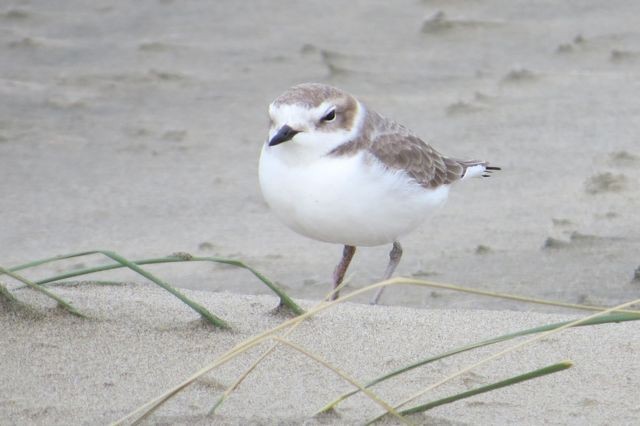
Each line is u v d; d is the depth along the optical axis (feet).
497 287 35.50
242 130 51.67
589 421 19.57
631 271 35.86
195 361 21.71
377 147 29.37
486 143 47.91
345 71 57.00
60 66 59.00
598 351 23.25
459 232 40.45
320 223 29.43
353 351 22.85
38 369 20.88
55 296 23.26
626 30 60.59
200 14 66.08
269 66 58.54
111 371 21.01
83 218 43.47
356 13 65.36
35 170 47.85
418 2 66.18
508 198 43.01
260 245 40.98
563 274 36.14
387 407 17.89
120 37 62.69
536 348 23.41
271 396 20.22
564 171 44.83
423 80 55.93
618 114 50.29
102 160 48.96
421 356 22.80
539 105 51.93
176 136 51.06
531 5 64.85
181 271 39.14
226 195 45.50
